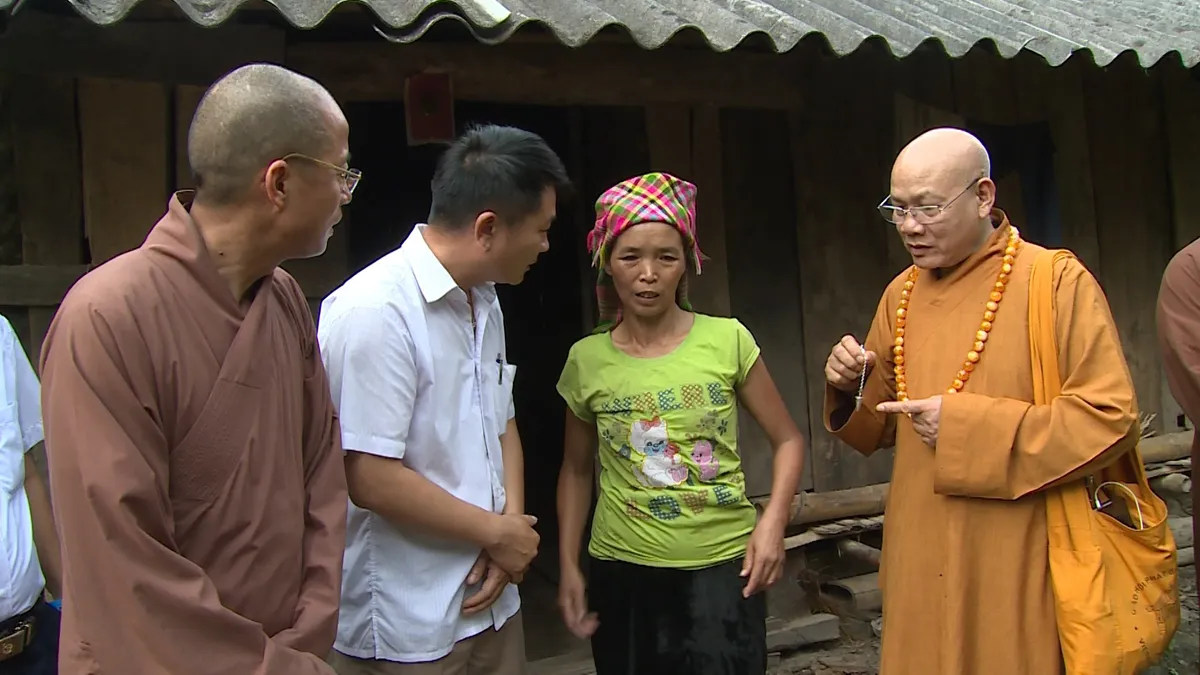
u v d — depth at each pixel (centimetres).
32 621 179
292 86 129
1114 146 396
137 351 119
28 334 244
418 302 171
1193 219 408
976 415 182
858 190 338
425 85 264
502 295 488
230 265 132
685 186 201
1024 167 380
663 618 201
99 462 114
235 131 126
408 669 174
